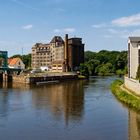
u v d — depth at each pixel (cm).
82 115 6072
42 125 5197
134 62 11225
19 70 19038
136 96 7662
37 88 12438
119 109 6638
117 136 4484
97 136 4491
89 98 8750
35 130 4856
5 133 4694
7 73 17525
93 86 13275
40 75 16875
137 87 7925
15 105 7369
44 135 4556
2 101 8081
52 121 5506
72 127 5044
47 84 14988
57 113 6291
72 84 14875
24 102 7900
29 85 14225
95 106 7169
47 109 6781
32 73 18525
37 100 8319
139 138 4378
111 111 6444
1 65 18500
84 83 15575
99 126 5100
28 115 6078
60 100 8338
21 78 15600
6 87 12838
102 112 6359
